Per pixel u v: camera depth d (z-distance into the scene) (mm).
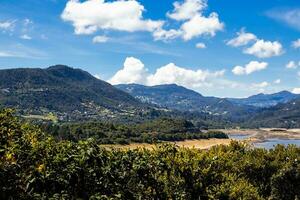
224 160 35469
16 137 19359
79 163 19359
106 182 20375
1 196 16656
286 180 44281
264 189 44688
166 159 27062
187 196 26297
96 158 20328
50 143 19891
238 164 43719
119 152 23094
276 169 45188
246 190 30344
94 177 19781
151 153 27438
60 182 18625
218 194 27500
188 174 27094
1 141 18266
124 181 21750
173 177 26172
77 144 20609
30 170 18031
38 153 18875
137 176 23188
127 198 21953
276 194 44125
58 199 17969
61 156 19141
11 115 20266
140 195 22859
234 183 30188
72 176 18938
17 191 17016
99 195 19375
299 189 44281
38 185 18047
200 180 27547
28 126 20891
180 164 27188
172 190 25812
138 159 23750
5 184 16766
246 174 44312
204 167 28922
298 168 44469
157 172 25375
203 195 27109
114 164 21438
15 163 17047
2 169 16750
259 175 45000
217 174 28844
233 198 28109
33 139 19641
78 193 19219
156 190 24422
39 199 17359
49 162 18797
